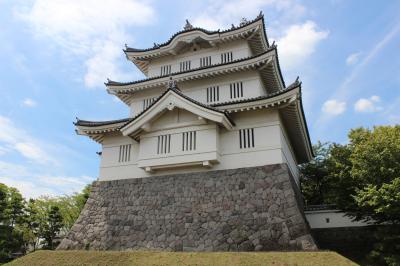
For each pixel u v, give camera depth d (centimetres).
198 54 2603
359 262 1631
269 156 1756
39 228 3566
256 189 1695
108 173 2127
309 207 2003
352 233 1848
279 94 1734
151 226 1805
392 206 1451
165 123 1975
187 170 1903
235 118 1919
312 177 2855
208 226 1680
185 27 2759
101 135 2242
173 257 1422
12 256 3161
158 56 2686
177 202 1822
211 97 2261
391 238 1493
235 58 2462
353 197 1656
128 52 2700
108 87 2489
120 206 1955
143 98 2511
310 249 1410
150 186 1947
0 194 3212
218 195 1750
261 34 2453
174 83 2078
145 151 1962
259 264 1252
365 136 1958
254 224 1600
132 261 1447
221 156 1853
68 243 1927
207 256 1383
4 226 3152
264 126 1833
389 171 1561
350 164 1964
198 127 1880
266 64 2119
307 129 2188
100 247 1839
